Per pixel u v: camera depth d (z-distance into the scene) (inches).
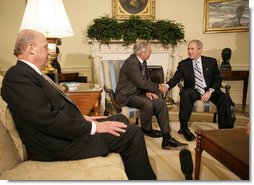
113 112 119.6
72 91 90.7
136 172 63.7
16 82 54.1
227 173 86.3
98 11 175.8
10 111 55.7
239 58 184.9
